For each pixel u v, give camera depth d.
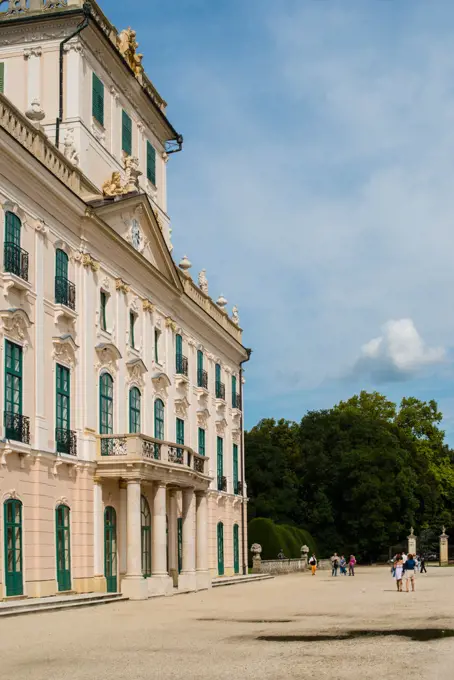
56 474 32.56
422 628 21.94
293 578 60.75
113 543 37.00
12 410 29.86
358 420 94.62
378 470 89.44
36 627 22.58
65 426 33.88
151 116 48.62
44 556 31.08
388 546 91.12
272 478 90.31
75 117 39.28
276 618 25.33
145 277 43.09
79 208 35.06
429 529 104.31
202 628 22.20
